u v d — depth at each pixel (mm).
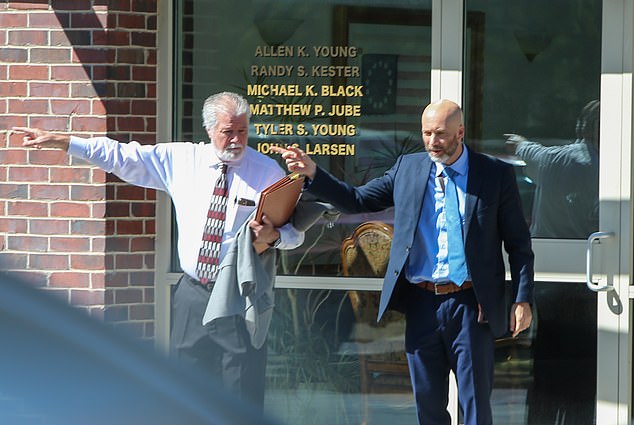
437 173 13227
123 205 16656
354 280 16875
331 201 13234
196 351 13109
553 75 16391
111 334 5969
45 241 16641
